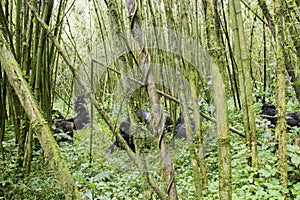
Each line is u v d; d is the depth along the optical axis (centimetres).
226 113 126
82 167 367
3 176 308
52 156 95
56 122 511
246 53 309
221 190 128
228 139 126
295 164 278
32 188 306
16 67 104
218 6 531
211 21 135
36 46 340
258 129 413
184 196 296
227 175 127
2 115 357
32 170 344
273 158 300
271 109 500
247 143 315
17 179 319
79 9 783
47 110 394
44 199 304
